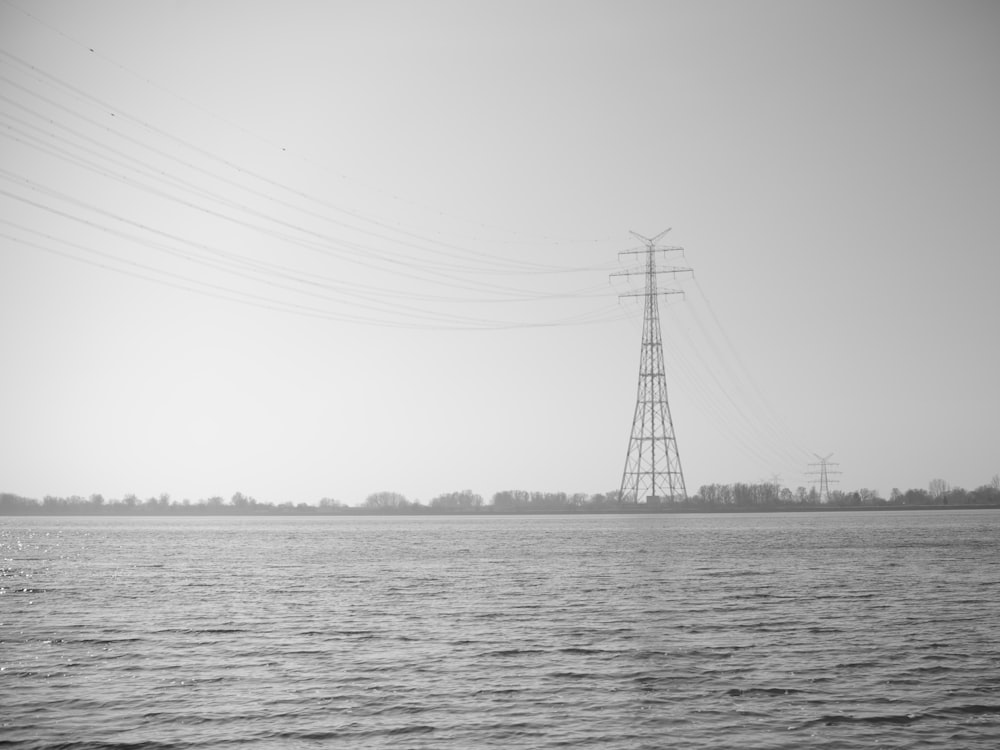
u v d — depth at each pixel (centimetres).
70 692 4703
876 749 3703
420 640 6106
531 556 14238
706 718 4144
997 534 19825
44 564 13550
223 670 5197
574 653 5594
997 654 5441
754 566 11656
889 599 8019
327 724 4109
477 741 3853
